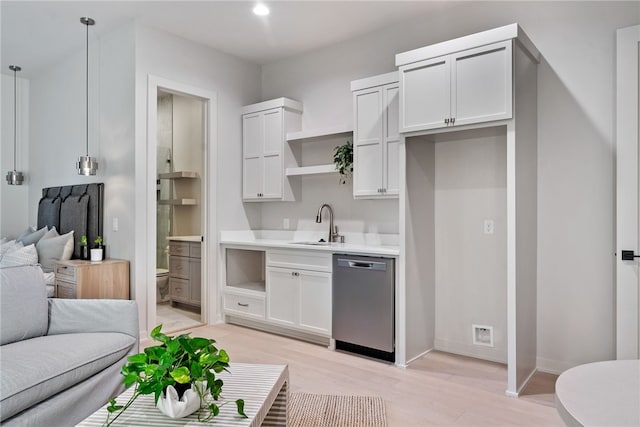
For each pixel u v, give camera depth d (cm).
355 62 403
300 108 437
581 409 84
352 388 271
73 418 202
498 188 319
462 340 338
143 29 373
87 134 429
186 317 456
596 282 281
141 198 370
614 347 275
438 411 240
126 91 376
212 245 426
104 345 224
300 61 445
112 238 390
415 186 322
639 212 258
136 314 249
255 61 466
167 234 565
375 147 348
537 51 295
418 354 327
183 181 555
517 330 262
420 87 296
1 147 525
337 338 341
